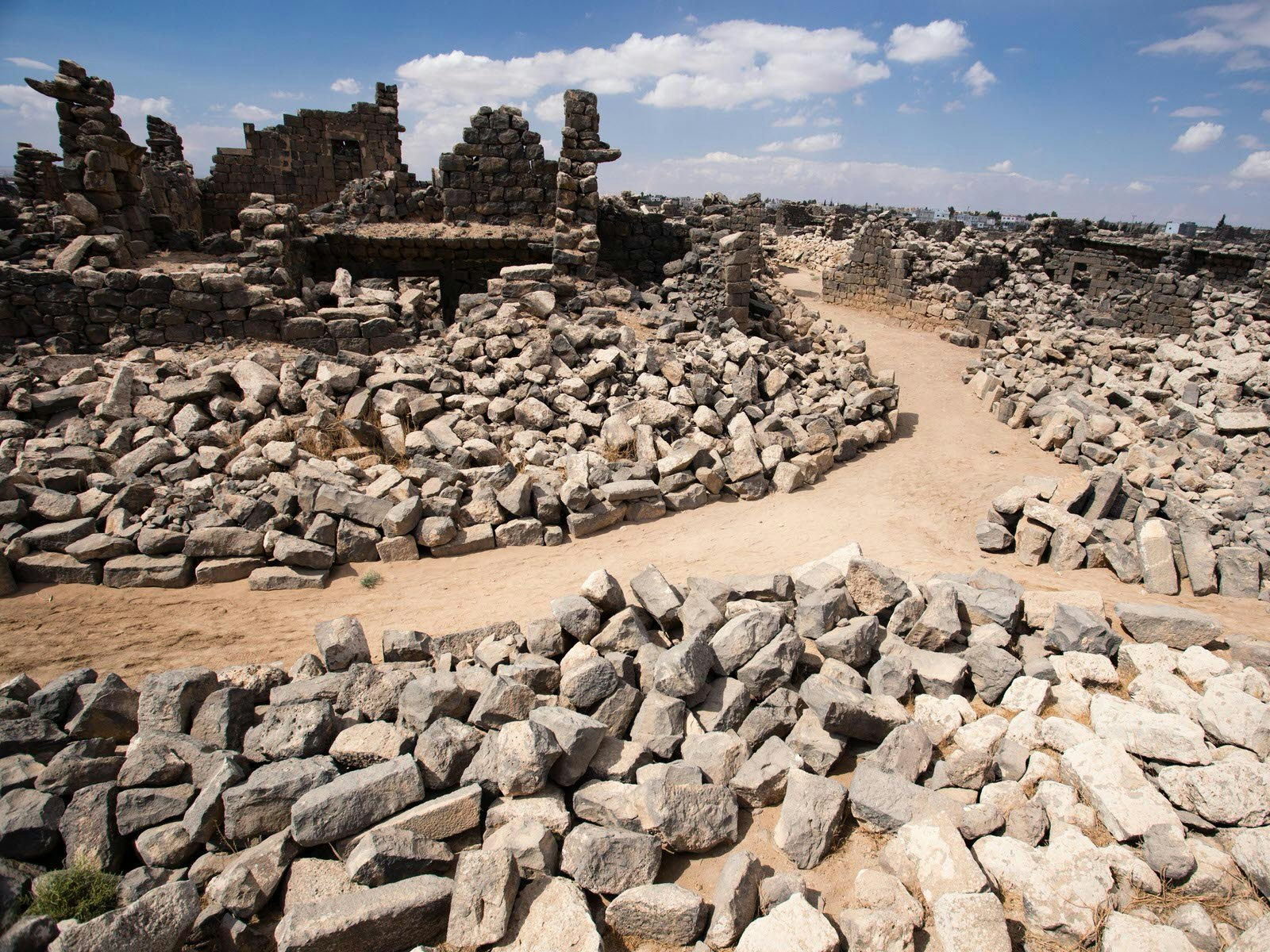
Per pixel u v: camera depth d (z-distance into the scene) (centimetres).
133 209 1798
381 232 2038
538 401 1328
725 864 507
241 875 466
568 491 1081
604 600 742
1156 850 503
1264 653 708
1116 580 966
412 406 1270
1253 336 2206
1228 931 462
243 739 596
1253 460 1447
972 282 2827
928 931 466
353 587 927
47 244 1571
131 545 927
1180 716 615
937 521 1166
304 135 2923
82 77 1688
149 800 522
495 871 461
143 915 416
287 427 1191
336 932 428
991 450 1547
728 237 1934
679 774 558
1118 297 2714
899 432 1653
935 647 740
